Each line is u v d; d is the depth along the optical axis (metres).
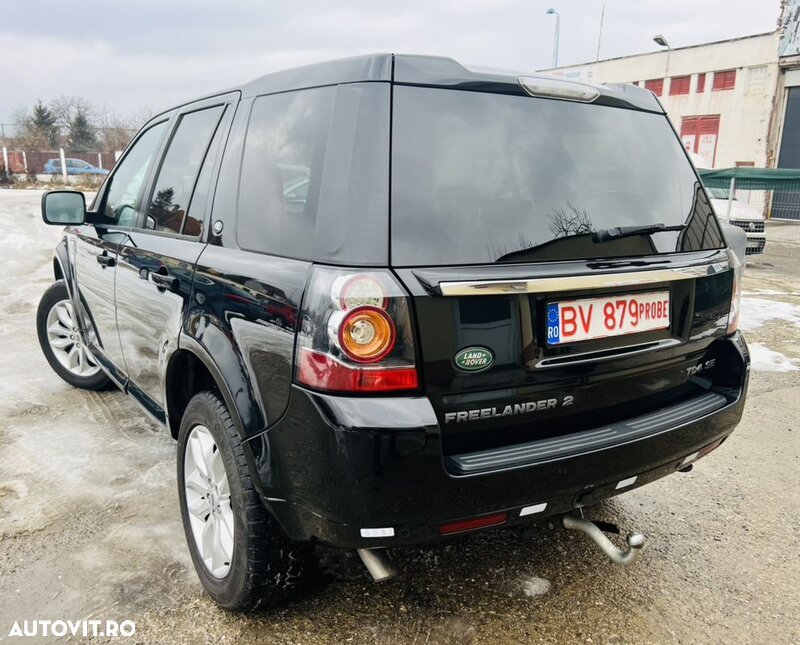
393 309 1.65
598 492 2.02
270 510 1.93
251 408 1.92
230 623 2.21
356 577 2.47
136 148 3.46
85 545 2.65
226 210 2.31
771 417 4.24
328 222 1.78
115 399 4.35
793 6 21.33
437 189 1.82
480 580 2.48
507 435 1.89
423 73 1.91
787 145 22.61
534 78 2.13
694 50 24.47
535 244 1.90
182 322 2.37
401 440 1.64
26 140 34.41
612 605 2.35
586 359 1.95
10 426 3.88
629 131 2.31
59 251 4.21
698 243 2.33
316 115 1.97
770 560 2.66
